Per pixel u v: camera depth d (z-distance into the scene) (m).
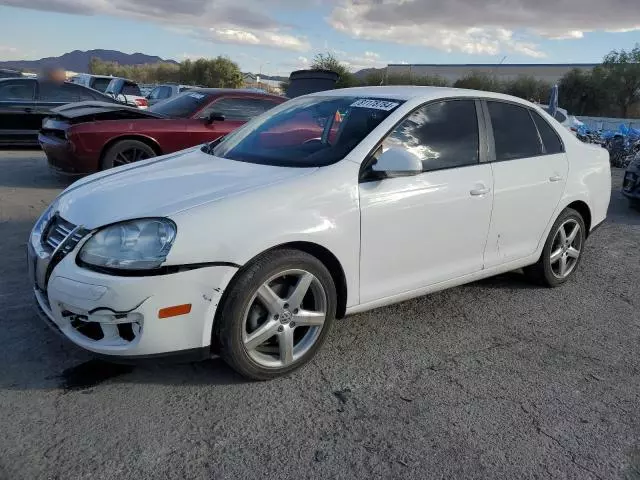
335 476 2.43
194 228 2.76
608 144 15.96
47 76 11.29
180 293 2.73
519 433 2.79
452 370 3.38
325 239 3.12
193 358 2.87
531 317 4.22
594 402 3.10
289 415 2.84
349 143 3.46
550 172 4.43
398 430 2.77
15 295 4.09
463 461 2.57
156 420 2.75
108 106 8.17
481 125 4.04
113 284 2.66
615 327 4.12
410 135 3.61
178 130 7.78
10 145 11.39
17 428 2.63
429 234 3.62
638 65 41.62
